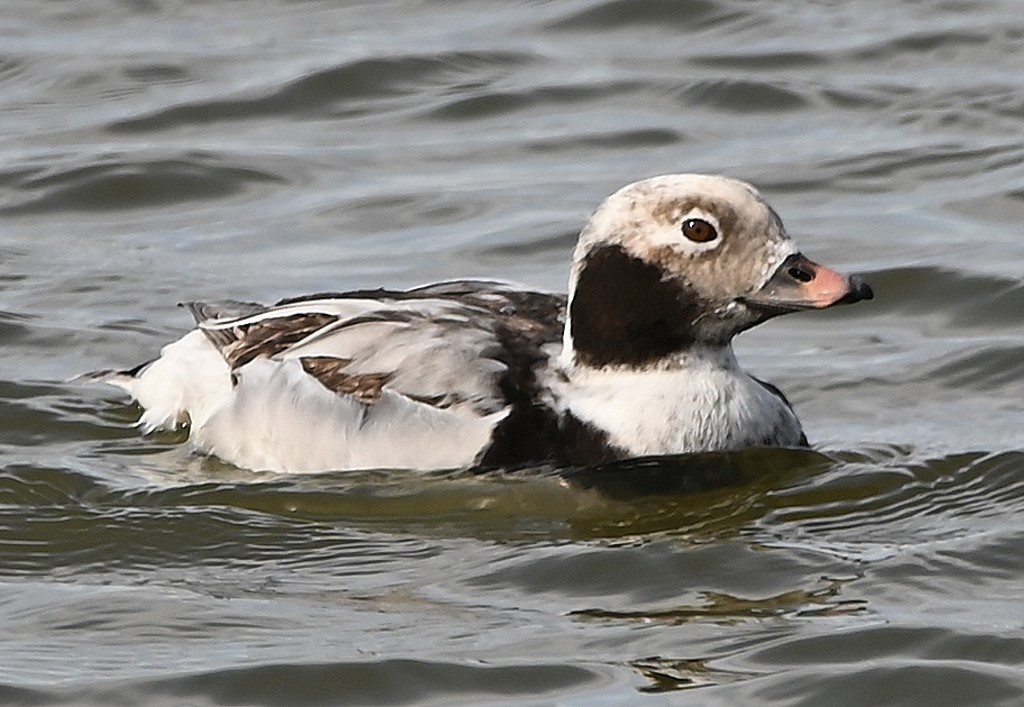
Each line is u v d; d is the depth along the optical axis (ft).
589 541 43.42
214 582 42.19
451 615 40.47
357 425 46.09
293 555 43.29
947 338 56.80
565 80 78.38
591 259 45.85
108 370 53.21
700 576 41.86
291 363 46.98
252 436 47.32
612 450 45.80
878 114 75.00
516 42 82.02
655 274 45.37
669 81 77.97
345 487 45.70
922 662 38.19
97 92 77.71
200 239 65.41
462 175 70.49
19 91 78.28
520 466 45.65
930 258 62.03
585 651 38.93
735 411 46.34
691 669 38.17
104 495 46.16
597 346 46.16
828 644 38.91
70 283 60.95
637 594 41.29
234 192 69.31
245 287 60.95
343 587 41.86
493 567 42.45
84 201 68.44
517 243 64.49
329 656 38.81
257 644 39.47
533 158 72.08
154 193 69.10
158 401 49.80
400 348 46.44
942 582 41.50
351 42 81.71
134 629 40.16
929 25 82.48
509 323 47.21
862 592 41.09
